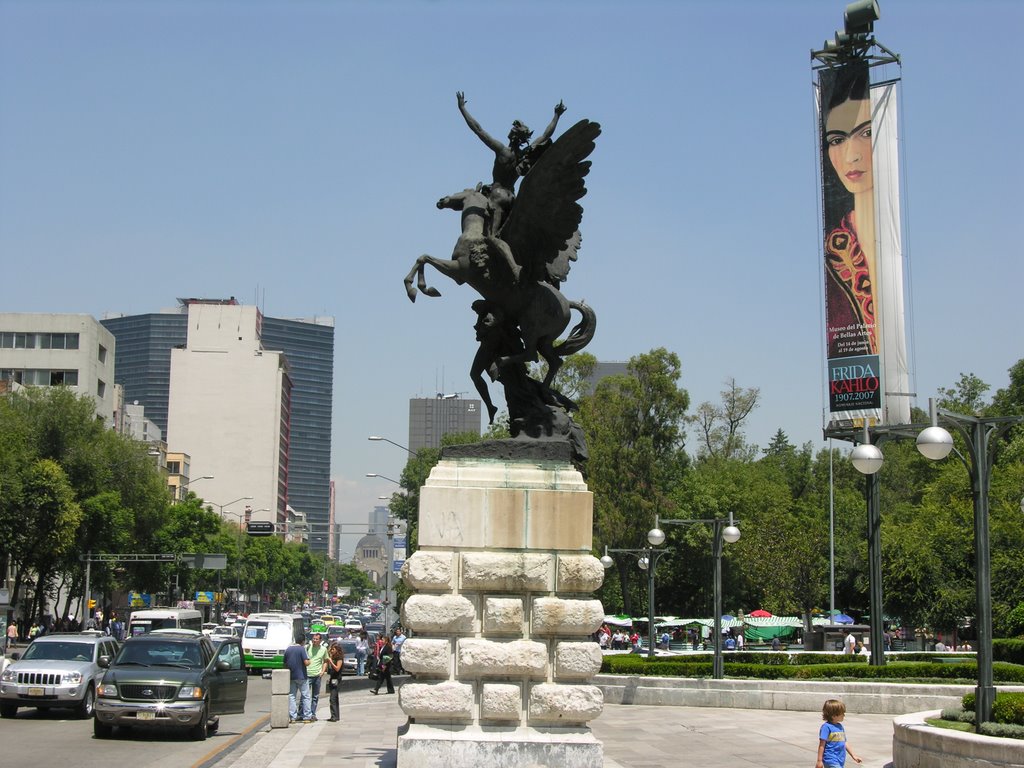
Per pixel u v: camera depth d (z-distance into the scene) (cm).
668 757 1911
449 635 1338
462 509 1364
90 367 8800
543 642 1338
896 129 3378
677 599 7219
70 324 8700
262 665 4794
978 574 1644
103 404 9250
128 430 11006
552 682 1332
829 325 3381
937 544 4916
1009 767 1397
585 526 1370
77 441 6175
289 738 2270
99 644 2880
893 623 6688
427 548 1359
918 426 2397
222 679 2498
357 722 2620
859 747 2066
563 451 1414
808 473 8494
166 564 7681
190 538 8825
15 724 2555
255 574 12750
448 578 1345
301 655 2656
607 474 5884
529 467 1393
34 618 6397
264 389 19288
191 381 19250
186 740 2325
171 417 19138
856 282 3353
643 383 6253
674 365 6281
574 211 1423
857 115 3412
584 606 1332
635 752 1975
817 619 6481
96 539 6166
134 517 6644
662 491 6531
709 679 2938
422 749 1296
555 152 1369
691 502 6675
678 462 7094
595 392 6322
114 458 6519
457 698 1309
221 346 19350
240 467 19088
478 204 1510
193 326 19400
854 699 2709
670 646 6066
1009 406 6269
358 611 16962
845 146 3416
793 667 2945
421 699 1309
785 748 2036
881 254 3344
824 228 3419
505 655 1316
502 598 1337
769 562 6106
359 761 1750
